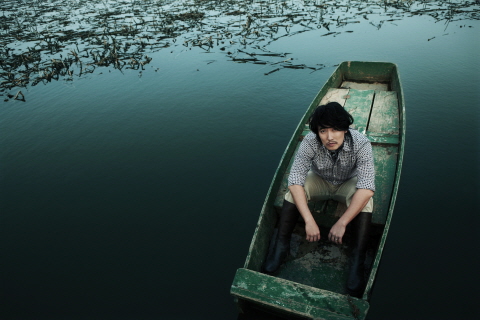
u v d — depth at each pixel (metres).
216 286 2.89
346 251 2.74
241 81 6.49
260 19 10.23
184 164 4.43
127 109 5.86
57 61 7.79
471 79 5.65
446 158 3.97
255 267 2.56
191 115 5.52
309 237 2.37
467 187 3.54
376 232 2.77
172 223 3.56
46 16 12.40
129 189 4.07
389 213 2.49
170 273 3.02
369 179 2.31
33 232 3.55
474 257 2.83
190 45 8.60
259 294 2.18
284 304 2.11
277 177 3.06
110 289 2.90
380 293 2.63
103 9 12.98
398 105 4.21
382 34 8.15
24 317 2.70
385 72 5.29
